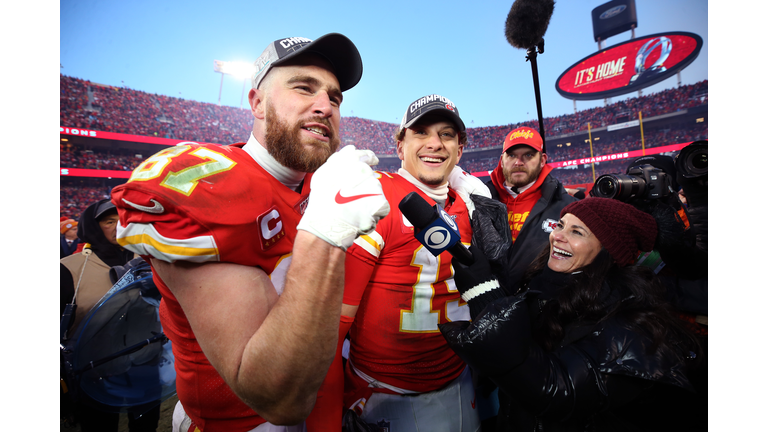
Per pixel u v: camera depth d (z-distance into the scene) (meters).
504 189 2.45
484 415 1.52
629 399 0.79
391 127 30.11
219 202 0.62
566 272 0.98
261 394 0.54
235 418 0.80
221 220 0.60
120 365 1.33
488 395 1.51
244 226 0.64
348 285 0.97
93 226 1.90
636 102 23.67
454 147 1.22
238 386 0.55
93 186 17.52
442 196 1.26
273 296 0.63
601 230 0.89
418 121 1.17
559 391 0.74
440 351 1.15
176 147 0.73
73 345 1.37
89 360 1.29
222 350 0.56
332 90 0.84
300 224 0.57
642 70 23.17
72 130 17.17
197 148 0.73
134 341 1.36
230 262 0.63
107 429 1.50
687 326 0.89
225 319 0.57
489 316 0.77
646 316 0.80
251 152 0.83
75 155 17.36
